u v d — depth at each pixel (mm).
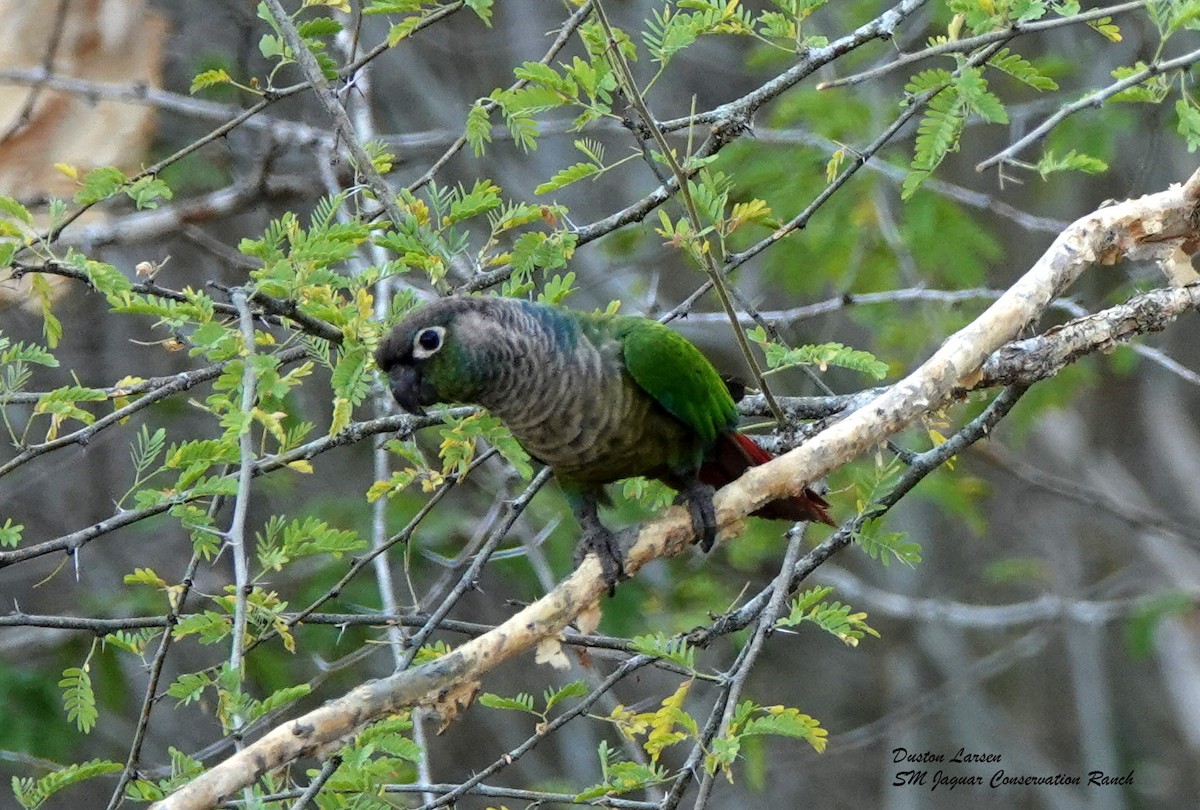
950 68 13969
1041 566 19078
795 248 13602
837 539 8656
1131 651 16641
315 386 15875
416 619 8633
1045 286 7355
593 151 8062
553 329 7910
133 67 13930
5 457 16688
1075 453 19922
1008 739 21391
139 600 14195
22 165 13461
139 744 7074
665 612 14641
